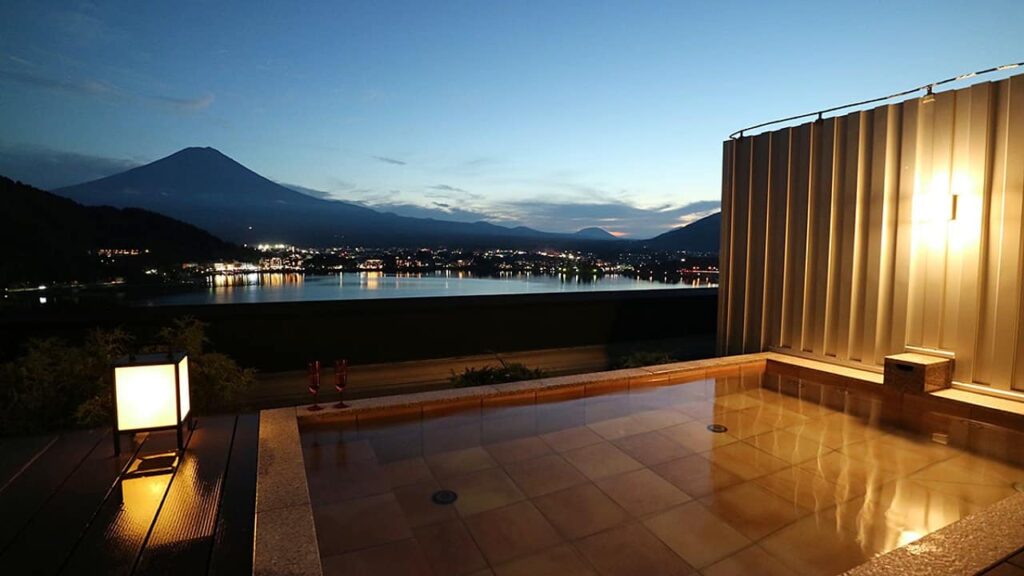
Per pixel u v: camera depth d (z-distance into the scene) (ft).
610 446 14.02
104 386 14.79
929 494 11.32
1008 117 15.74
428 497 11.20
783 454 13.52
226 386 16.65
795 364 21.35
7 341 19.70
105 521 8.86
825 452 13.62
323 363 24.58
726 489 11.59
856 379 19.11
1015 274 15.72
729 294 25.76
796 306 22.56
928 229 17.88
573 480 12.03
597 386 19.12
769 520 10.32
